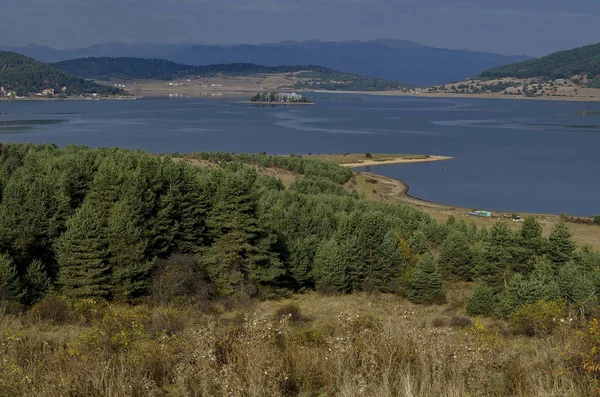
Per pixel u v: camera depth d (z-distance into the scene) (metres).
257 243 34.31
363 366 9.29
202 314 22.41
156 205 34.91
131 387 9.13
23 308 22.28
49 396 8.83
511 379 9.47
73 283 27.64
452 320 25.86
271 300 33.25
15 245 29.81
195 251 34.91
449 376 9.20
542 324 15.73
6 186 35.97
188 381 9.45
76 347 10.83
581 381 8.96
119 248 29.42
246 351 9.64
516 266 38.38
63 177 42.19
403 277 37.06
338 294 35.94
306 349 10.62
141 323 14.97
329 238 45.09
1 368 9.42
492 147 176.62
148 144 171.88
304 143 181.38
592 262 38.84
